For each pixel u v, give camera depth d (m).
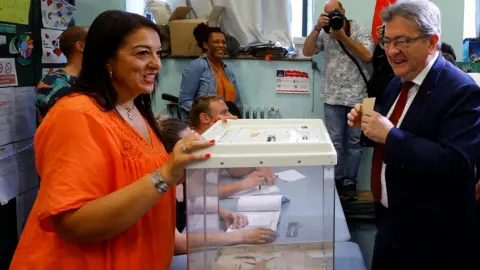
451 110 1.28
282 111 3.90
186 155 0.95
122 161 1.05
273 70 3.83
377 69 3.26
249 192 1.17
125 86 1.10
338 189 3.69
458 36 3.82
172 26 3.68
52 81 2.43
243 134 1.15
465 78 1.33
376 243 1.62
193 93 3.48
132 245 1.07
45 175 0.97
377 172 1.58
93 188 0.97
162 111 3.80
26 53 2.56
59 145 0.97
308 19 4.20
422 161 1.24
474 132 1.25
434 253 1.38
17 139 2.50
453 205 1.35
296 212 1.16
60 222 0.96
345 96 3.55
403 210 1.40
